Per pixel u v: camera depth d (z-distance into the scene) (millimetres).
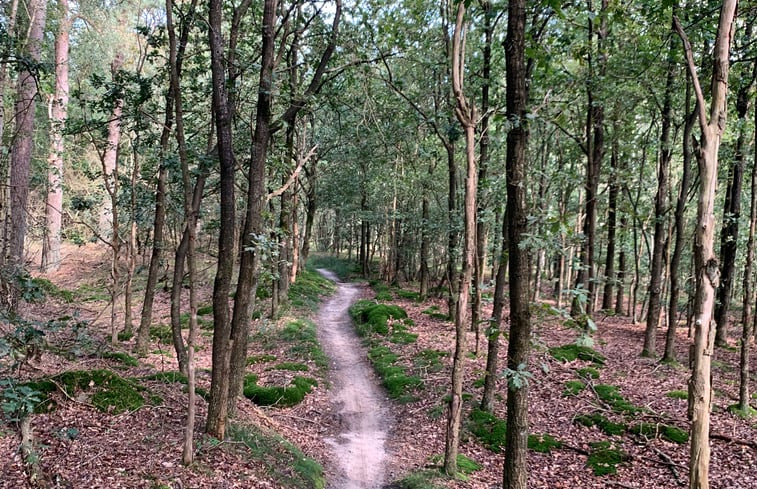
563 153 19453
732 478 7512
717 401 10750
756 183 10031
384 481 7895
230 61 7848
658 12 9109
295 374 12578
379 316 17906
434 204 24766
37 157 18266
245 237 7918
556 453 8766
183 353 9680
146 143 10766
